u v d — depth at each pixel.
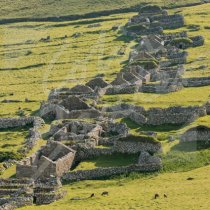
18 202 156.62
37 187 165.88
